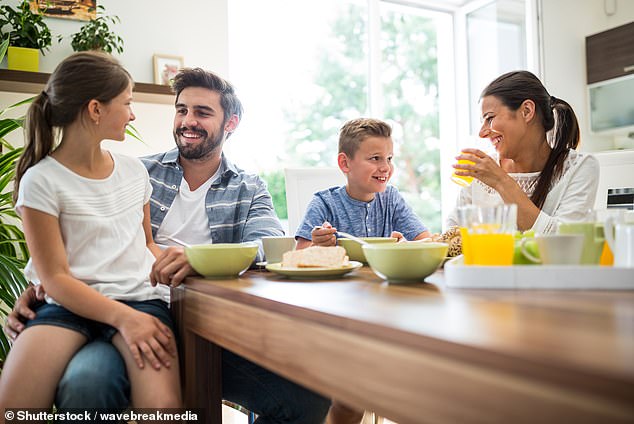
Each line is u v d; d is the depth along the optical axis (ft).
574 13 14.23
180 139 5.41
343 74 13.32
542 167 6.11
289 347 2.30
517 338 1.53
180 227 5.40
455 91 14.75
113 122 4.18
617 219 2.86
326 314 2.05
